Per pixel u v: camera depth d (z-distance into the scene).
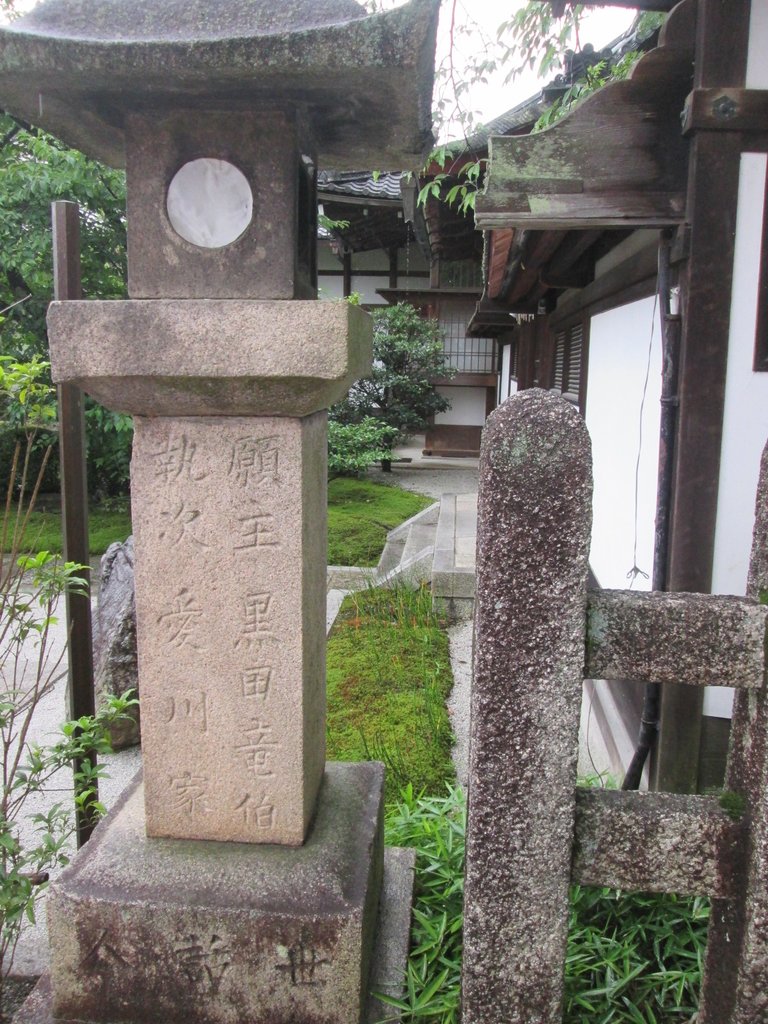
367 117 1.92
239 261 1.88
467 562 6.40
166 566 2.03
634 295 3.62
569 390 5.95
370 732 4.03
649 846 1.64
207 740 2.10
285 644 2.04
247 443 1.96
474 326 10.78
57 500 9.80
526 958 1.67
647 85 2.57
